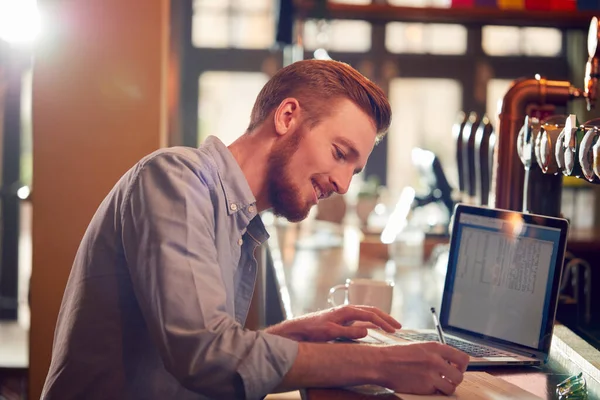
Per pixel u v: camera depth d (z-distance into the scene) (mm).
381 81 7070
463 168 3100
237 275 1490
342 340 1568
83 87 2850
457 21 3021
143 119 2859
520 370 1511
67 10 2834
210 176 1363
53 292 2844
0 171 5793
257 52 6906
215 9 6867
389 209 5746
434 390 1208
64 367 1366
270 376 1161
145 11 2850
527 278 1619
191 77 6902
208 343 1156
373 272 2873
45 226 2848
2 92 5746
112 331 1355
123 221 1275
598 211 6426
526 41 7055
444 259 2879
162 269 1195
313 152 1414
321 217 4621
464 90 7113
